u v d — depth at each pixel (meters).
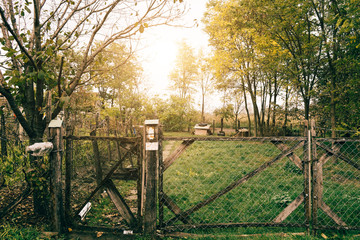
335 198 4.99
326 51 9.51
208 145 12.57
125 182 6.34
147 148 3.36
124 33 4.22
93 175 6.14
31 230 3.34
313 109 12.31
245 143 12.80
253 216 4.17
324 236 3.40
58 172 3.46
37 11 3.76
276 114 14.75
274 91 15.84
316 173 3.50
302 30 10.73
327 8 9.45
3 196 4.55
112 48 5.14
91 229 3.55
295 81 11.15
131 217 3.60
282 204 4.61
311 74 11.06
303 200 3.55
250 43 15.47
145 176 3.55
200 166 7.88
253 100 16.64
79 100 7.02
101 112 10.02
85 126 7.69
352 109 9.09
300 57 10.59
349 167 7.44
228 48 16.14
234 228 3.70
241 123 25.30
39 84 3.91
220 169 7.47
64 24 4.29
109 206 4.65
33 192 3.84
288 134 15.15
